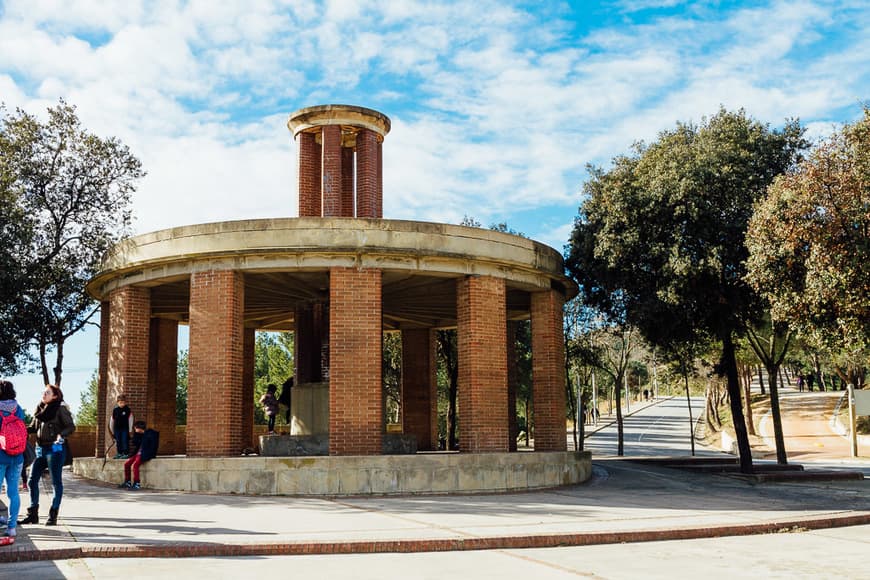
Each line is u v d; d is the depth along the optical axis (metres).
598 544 11.23
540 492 17.86
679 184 21.38
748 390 50.00
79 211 28.81
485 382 18.95
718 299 22.31
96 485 18.14
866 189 17.30
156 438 17.75
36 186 27.66
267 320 28.34
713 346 34.59
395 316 27.34
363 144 23.42
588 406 78.75
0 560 8.98
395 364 41.84
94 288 22.22
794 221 18.09
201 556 9.74
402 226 18.27
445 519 12.86
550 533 11.23
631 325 24.19
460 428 19.11
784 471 25.98
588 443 53.31
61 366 29.05
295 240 17.88
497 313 19.47
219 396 17.80
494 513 13.79
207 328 18.22
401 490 16.72
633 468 25.34
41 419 11.52
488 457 17.64
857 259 17.19
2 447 9.75
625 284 22.80
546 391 21.45
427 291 22.17
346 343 17.75
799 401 66.06
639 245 22.12
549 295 21.77
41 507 13.86
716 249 21.00
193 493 16.64
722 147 22.22
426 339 29.09
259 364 59.62
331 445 17.31
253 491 16.52
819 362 65.94
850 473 23.89
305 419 21.12
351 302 17.94
